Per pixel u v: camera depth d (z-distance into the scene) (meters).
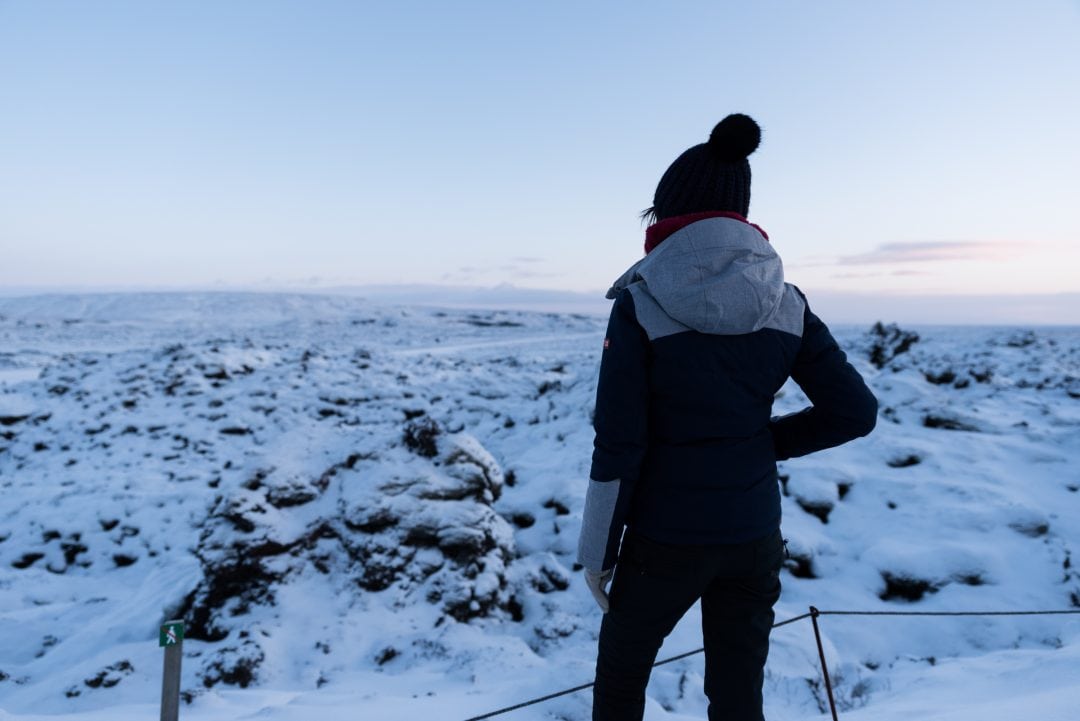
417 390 21.86
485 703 3.92
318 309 119.06
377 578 7.42
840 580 8.05
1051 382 17.66
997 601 7.24
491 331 74.00
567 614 7.61
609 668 1.69
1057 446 11.32
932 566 7.84
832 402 1.63
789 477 10.36
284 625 6.73
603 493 1.50
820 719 4.00
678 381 1.51
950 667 5.18
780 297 1.55
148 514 11.73
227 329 77.88
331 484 8.45
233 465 14.88
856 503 9.85
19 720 4.29
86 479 14.02
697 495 1.53
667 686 4.98
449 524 7.89
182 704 4.98
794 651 5.91
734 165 1.61
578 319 97.69
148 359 24.00
